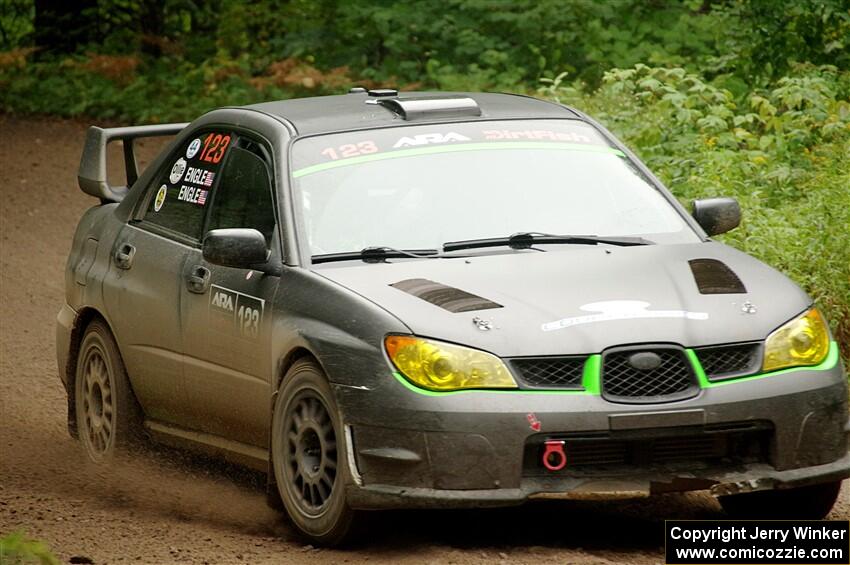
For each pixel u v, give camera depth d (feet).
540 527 45.68
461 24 137.39
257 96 147.13
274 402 45.88
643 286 43.96
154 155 135.74
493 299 42.88
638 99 94.84
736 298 43.62
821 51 103.55
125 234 57.06
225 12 156.25
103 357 57.26
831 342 44.16
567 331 41.37
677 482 40.93
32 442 60.85
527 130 52.29
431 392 40.63
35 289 92.94
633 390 41.06
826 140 85.92
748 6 106.73
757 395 41.55
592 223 49.11
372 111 52.75
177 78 156.76
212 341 49.47
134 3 168.45
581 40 129.49
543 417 40.22
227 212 51.60
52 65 162.71
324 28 149.48
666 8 128.77
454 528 45.55
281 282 46.37
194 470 54.80
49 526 46.24
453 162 50.06
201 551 43.09
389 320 41.96
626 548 42.98
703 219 51.29
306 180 48.88
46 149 139.23
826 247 66.64
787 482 41.75
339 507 42.14
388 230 47.62
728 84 103.71
